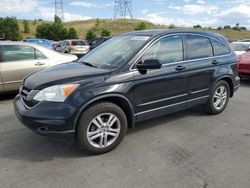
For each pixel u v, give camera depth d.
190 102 4.97
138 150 4.03
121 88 3.87
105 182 3.22
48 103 3.52
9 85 6.73
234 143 4.29
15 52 6.80
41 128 3.54
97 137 3.81
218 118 5.44
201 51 5.08
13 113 5.79
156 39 4.37
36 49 7.10
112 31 87.62
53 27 60.19
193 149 4.07
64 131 3.54
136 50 4.16
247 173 3.42
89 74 3.79
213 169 3.51
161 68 4.34
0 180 3.25
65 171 3.46
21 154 3.90
